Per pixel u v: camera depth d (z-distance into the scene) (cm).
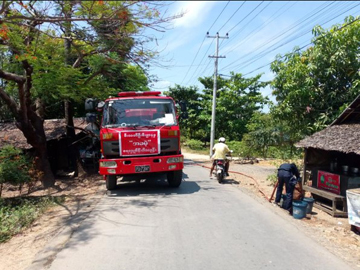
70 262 411
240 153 1881
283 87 977
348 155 795
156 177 1097
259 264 400
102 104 896
